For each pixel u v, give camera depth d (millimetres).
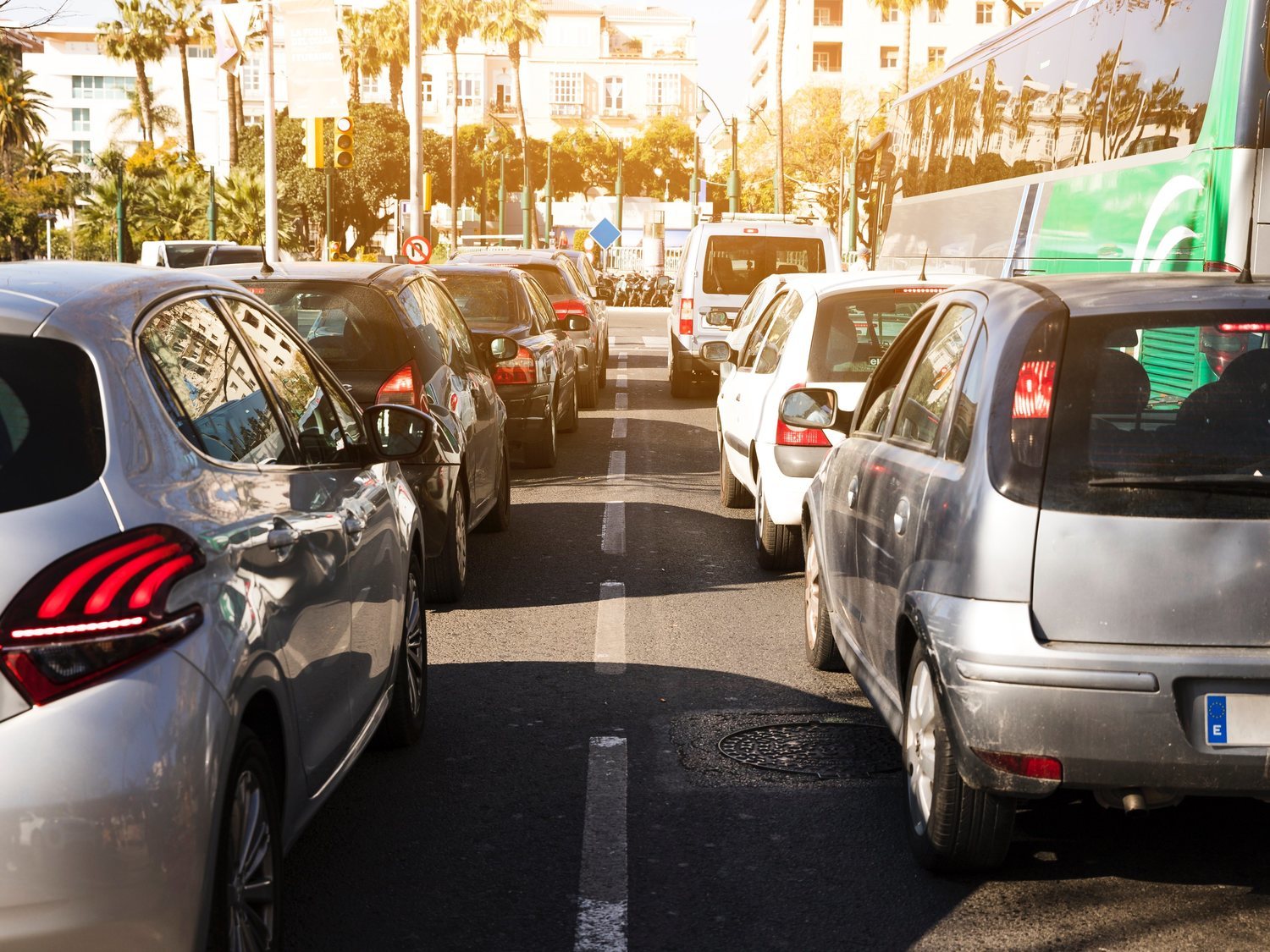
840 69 98375
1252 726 3906
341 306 8086
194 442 3508
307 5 24562
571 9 113125
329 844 4773
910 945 4008
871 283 9094
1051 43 13281
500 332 14031
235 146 73812
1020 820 4973
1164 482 3971
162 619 2924
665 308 57312
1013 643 3959
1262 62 9477
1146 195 10641
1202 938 4043
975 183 15766
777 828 4918
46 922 2707
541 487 13109
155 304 3705
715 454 15594
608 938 4062
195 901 2910
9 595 2771
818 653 6918
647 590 8844
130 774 2787
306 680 3865
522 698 6512
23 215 86500
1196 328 4145
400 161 76312
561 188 98062
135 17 76750
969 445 4305
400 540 5406
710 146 112312
